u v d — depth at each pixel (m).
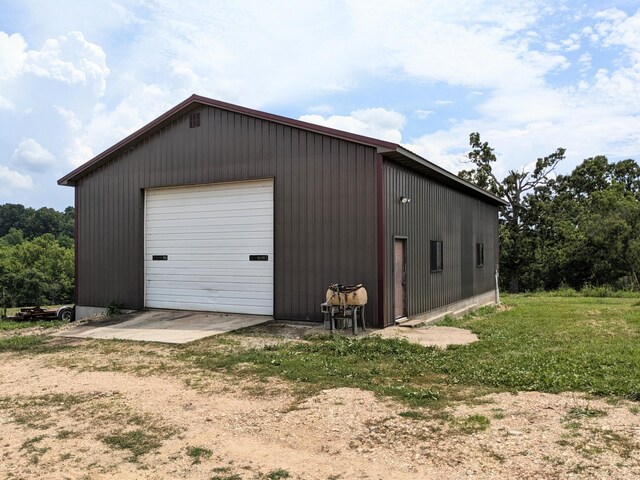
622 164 42.66
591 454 3.87
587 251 34.59
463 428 4.53
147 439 4.63
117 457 4.26
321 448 4.28
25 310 14.66
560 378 6.01
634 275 32.62
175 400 5.77
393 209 10.55
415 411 5.07
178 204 12.62
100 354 8.51
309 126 10.52
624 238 32.34
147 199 13.08
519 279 39.84
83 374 7.19
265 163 11.19
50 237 51.59
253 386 6.23
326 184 10.45
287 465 3.98
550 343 8.87
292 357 7.68
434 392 5.69
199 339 9.30
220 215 12.02
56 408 5.65
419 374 6.61
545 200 38.69
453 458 3.95
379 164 9.91
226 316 11.65
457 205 15.49
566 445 4.05
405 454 4.07
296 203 10.79
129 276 13.18
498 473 3.66
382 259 9.89
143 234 13.02
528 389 5.70
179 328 10.59
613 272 34.03
